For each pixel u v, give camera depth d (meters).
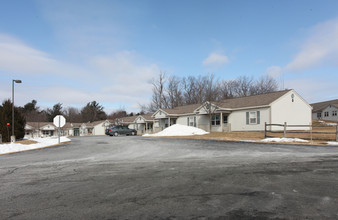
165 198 4.43
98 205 4.13
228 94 53.03
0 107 24.47
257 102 27.12
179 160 8.80
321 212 3.68
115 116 68.75
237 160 8.46
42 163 9.03
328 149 11.47
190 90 53.84
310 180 5.52
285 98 26.58
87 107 81.94
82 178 6.22
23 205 4.20
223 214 3.65
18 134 24.38
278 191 4.75
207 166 7.44
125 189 5.08
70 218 3.59
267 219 3.46
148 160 9.01
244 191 4.79
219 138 20.95
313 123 39.47
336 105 49.47
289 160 8.25
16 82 21.33
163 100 53.94
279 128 25.61
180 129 28.86
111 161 9.02
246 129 27.61
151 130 46.12
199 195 4.58
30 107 76.56
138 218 3.55
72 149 14.63
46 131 64.00
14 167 8.26
